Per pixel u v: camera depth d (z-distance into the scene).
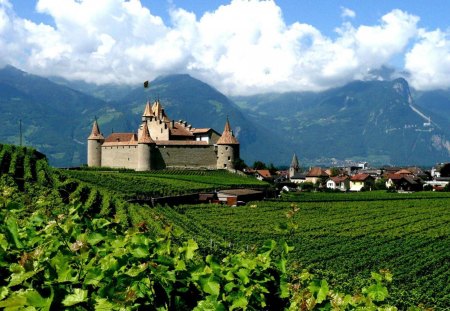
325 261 52.81
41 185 60.72
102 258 7.86
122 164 138.88
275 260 8.64
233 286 7.67
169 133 145.25
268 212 91.12
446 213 96.62
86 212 9.98
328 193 143.25
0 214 8.42
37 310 6.04
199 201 103.00
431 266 52.47
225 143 144.25
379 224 81.38
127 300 6.67
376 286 9.17
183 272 7.74
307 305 7.86
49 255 7.56
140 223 9.68
